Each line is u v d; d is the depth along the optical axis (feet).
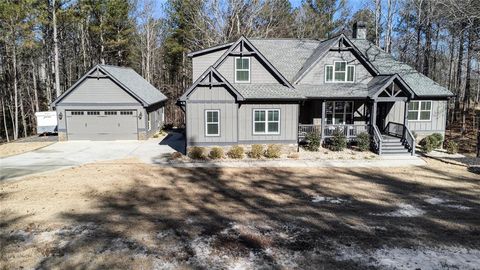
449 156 65.62
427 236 30.07
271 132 65.87
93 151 71.20
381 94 69.87
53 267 24.41
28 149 73.56
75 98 84.38
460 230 31.42
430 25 110.01
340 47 72.79
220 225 32.42
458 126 112.16
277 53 81.41
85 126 85.71
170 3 136.46
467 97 112.47
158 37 165.89
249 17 117.60
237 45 66.13
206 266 24.66
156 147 76.18
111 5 122.31
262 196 42.01
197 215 35.14
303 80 73.10
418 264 24.99
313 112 75.46
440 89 77.46
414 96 68.74
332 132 70.95
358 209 37.29
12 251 26.86
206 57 76.02
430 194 42.93
